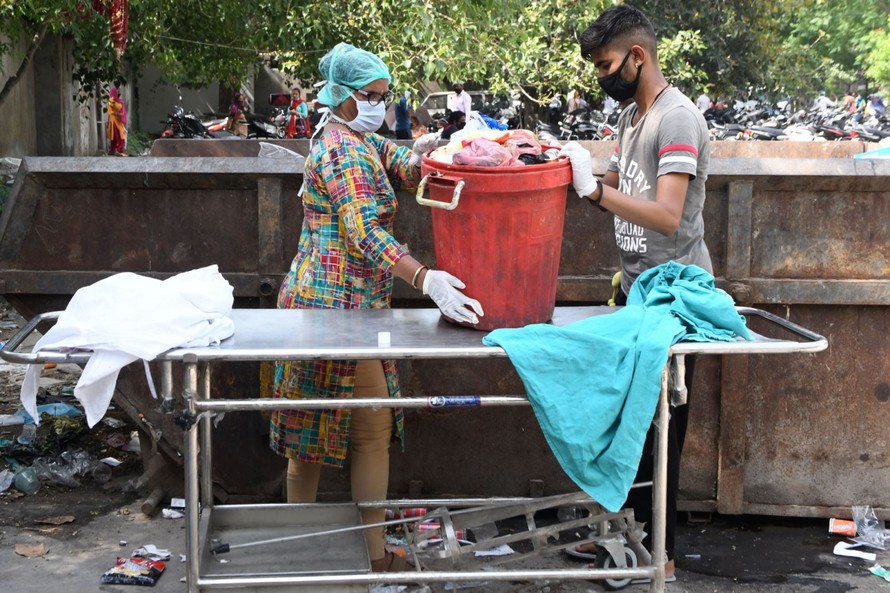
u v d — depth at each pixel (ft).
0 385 17.78
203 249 11.91
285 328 8.86
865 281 11.36
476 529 11.98
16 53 42.01
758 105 53.47
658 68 9.73
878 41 88.17
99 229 11.88
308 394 9.56
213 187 11.75
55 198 11.80
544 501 10.13
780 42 79.00
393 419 10.19
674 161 9.18
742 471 11.87
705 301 8.50
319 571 8.78
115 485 13.24
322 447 9.64
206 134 50.70
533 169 8.18
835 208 11.35
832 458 11.87
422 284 8.70
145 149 74.38
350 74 9.36
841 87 97.09
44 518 12.23
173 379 12.03
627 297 10.14
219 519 9.99
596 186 8.70
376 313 9.57
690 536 12.01
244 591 8.59
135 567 10.77
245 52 40.32
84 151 64.28
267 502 12.30
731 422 11.73
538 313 8.85
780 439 11.86
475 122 9.36
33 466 13.64
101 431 15.12
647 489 10.36
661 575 8.64
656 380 8.02
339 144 9.25
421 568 9.74
